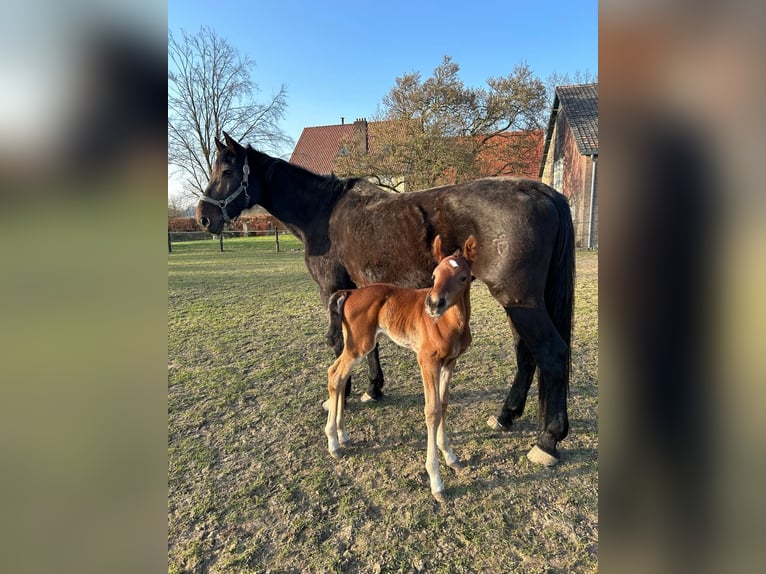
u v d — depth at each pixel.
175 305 6.82
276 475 2.34
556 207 2.30
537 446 2.41
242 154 3.21
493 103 17.98
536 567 1.68
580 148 13.44
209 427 2.89
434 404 2.16
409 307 2.33
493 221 2.29
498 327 5.27
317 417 3.02
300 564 1.73
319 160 29.84
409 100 17.25
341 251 2.96
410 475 2.32
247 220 24.05
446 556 1.75
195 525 1.96
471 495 2.13
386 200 2.78
